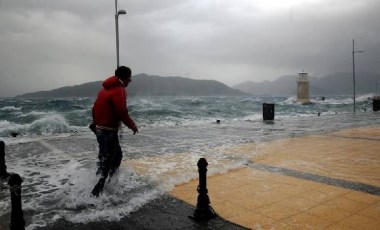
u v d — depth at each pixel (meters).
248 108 51.47
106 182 4.70
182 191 4.73
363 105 67.31
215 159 7.14
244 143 9.68
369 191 4.60
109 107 4.33
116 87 4.36
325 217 3.65
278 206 4.02
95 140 11.18
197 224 3.50
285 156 7.38
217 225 3.47
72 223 3.55
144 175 5.69
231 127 15.51
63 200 4.31
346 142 9.56
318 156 7.33
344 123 16.84
